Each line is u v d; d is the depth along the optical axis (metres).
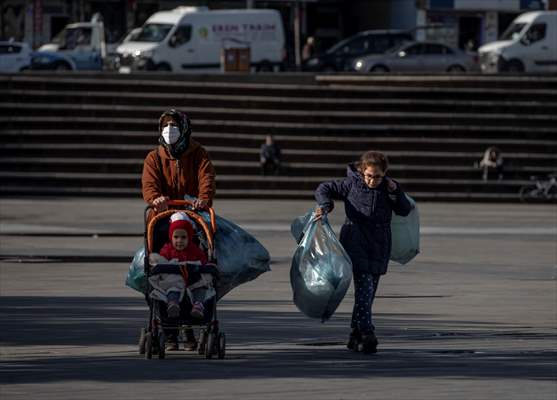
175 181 21.25
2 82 79.44
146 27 100.38
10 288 33.50
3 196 70.50
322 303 21.94
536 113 82.44
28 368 19.77
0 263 40.94
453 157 77.12
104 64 106.31
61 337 23.78
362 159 22.14
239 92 81.62
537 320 27.53
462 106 82.06
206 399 16.94
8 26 122.88
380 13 133.25
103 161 73.94
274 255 44.06
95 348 22.28
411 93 82.62
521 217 63.41
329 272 21.73
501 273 39.12
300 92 82.06
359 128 79.19
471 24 127.69
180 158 21.19
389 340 23.84
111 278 36.47
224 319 27.03
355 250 22.00
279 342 23.41
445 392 17.64
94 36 106.12
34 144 75.50
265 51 100.50
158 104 79.75
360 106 81.38
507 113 82.31
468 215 64.19
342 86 82.62
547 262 43.19
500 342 23.59
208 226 20.83
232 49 94.44
